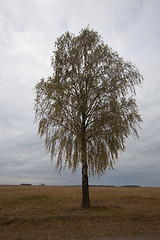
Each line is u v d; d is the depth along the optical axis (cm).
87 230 1022
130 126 1525
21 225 1189
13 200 2473
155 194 3178
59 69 1698
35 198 2595
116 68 1656
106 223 1181
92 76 1634
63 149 1509
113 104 1498
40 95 1647
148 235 911
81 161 1437
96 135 1494
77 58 1728
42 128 1596
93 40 1773
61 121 1481
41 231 1040
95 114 1521
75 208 1709
